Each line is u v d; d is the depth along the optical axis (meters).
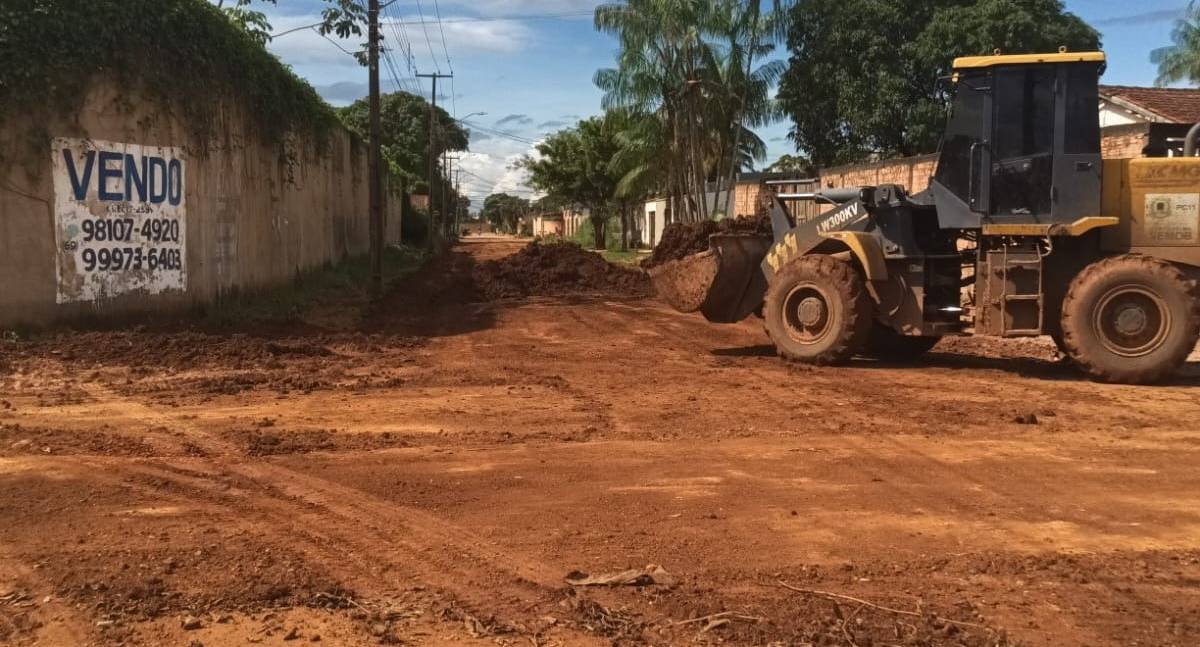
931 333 10.55
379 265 21.45
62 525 5.20
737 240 12.03
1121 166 9.73
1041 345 12.67
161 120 13.30
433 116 48.62
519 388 9.51
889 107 27.70
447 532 5.17
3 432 7.29
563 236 77.06
